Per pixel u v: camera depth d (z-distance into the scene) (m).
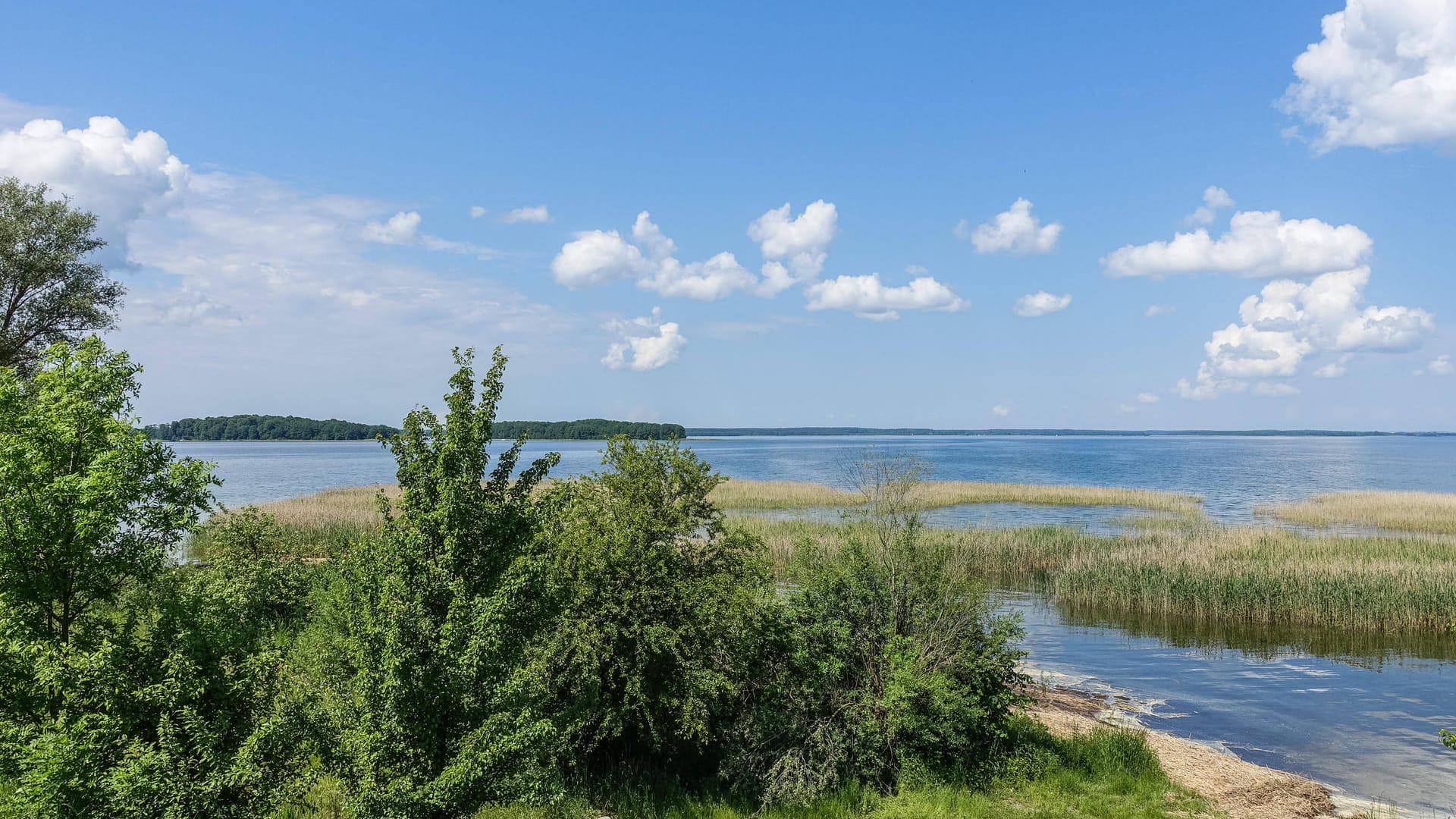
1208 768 15.58
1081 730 17.44
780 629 15.05
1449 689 21.53
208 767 8.66
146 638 9.49
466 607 9.35
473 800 9.27
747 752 14.27
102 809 8.25
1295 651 25.42
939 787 13.77
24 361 30.17
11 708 8.94
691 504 15.86
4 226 30.16
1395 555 34.81
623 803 13.01
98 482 9.10
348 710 9.77
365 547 9.82
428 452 10.00
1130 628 28.27
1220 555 35.03
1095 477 113.38
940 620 15.01
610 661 13.95
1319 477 115.19
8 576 9.36
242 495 79.19
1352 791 15.11
